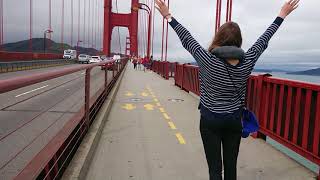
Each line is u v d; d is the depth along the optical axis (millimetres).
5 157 6539
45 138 7840
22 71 38188
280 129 7297
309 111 6223
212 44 3963
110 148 7707
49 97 10961
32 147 7148
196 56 3844
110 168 6395
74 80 11078
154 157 7074
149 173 6156
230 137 4070
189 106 14430
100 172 6188
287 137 6977
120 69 36062
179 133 9211
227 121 3883
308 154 6172
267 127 8039
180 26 3936
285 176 6059
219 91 3824
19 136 7918
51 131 8492
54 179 4957
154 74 42406
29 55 48000
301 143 6492
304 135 6348
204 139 4051
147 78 33812
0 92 3012
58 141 5812
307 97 6293
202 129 4039
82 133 7801
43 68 47188
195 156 7172
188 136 8891
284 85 7152
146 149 7645
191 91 18484
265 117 8086
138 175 6055
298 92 6605
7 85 3146
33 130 8516
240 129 4016
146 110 13211
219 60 3773
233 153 4098
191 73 18578
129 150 7555
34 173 4324
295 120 6680
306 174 6164
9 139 7613
